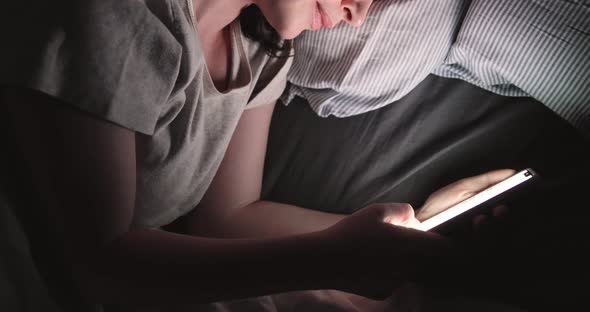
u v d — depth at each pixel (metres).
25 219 0.73
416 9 1.09
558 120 1.06
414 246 0.68
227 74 0.91
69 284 0.78
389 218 0.73
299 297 0.86
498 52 1.06
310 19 0.85
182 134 0.81
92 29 0.62
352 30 1.10
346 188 1.11
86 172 0.64
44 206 0.72
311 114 1.19
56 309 0.76
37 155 0.64
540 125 1.07
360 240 0.67
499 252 0.73
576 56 1.00
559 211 0.80
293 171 1.15
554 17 1.01
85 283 0.69
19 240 0.70
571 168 1.01
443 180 1.07
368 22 1.09
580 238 0.78
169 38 0.68
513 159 1.05
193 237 0.70
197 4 0.82
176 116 0.80
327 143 1.15
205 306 0.83
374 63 1.11
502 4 1.06
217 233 1.05
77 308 0.79
